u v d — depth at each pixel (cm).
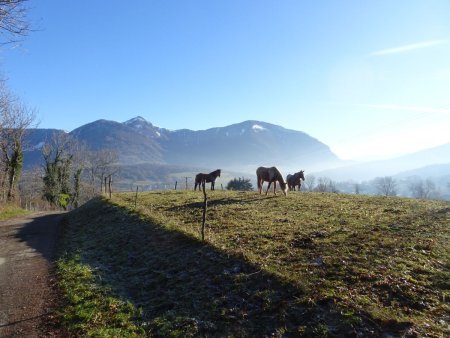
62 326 982
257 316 860
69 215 3488
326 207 2038
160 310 997
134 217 2111
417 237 1288
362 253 1144
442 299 848
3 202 4438
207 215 1988
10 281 1422
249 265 1096
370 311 788
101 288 1204
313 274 1002
